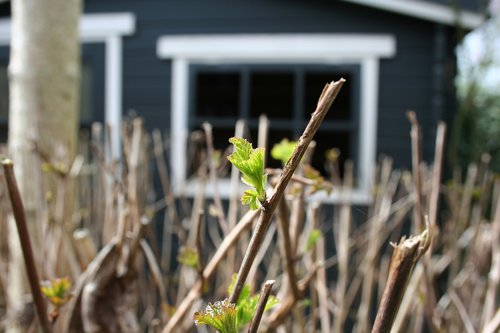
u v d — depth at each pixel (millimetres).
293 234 871
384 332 468
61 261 1189
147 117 4016
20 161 1401
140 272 1766
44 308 702
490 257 1628
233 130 5852
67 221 1390
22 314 1098
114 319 878
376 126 3730
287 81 5902
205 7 3932
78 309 887
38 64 1437
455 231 1844
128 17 3998
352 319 3045
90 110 4242
